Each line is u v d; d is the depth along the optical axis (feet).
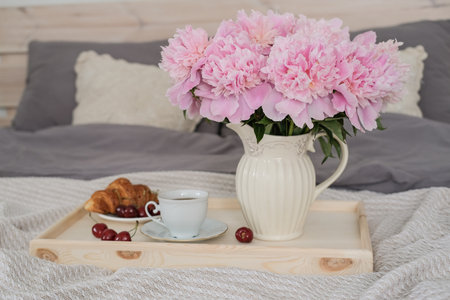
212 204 4.30
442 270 2.76
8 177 5.32
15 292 2.62
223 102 2.98
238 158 5.42
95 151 6.12
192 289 2.67
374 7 8.18
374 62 3.04
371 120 3.02
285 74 2.85
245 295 2.63
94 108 7.16
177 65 3.09
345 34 3.40
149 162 5.40
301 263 2.98
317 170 4.88
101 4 8.78
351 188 4.77
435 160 4.92
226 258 3.03
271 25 3.30
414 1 8.07
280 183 3.26
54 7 8.87
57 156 5.88
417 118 5.67
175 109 6.98
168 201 3.25
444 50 7.23
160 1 8.65
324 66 2.84
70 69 7.95
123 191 4.00
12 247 3.75
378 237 3.66
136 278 2.75
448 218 3.77
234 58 2.93
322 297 2.65
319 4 8.29
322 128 3.39
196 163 5.27
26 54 8.98
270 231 3.40
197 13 8.61
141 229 3.52
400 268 2.72
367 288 2.68
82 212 4.09
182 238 3.32
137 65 7.48
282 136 3.22
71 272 2.97
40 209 4.47
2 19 8.96
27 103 7.93
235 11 8.51
